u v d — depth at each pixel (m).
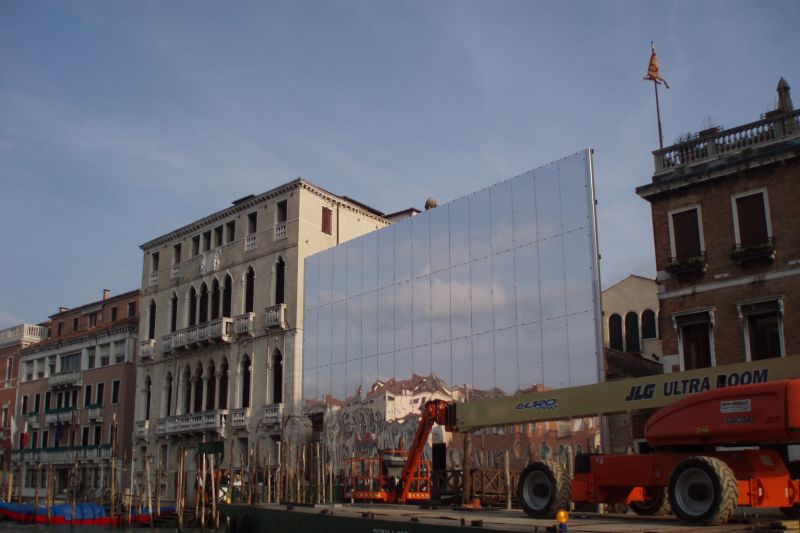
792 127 20.70
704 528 10.13
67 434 54.31
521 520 12.59
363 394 31.94
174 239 46.47
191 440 41.75
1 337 63.88
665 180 22.72
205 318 42.97
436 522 11.61
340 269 34.62
